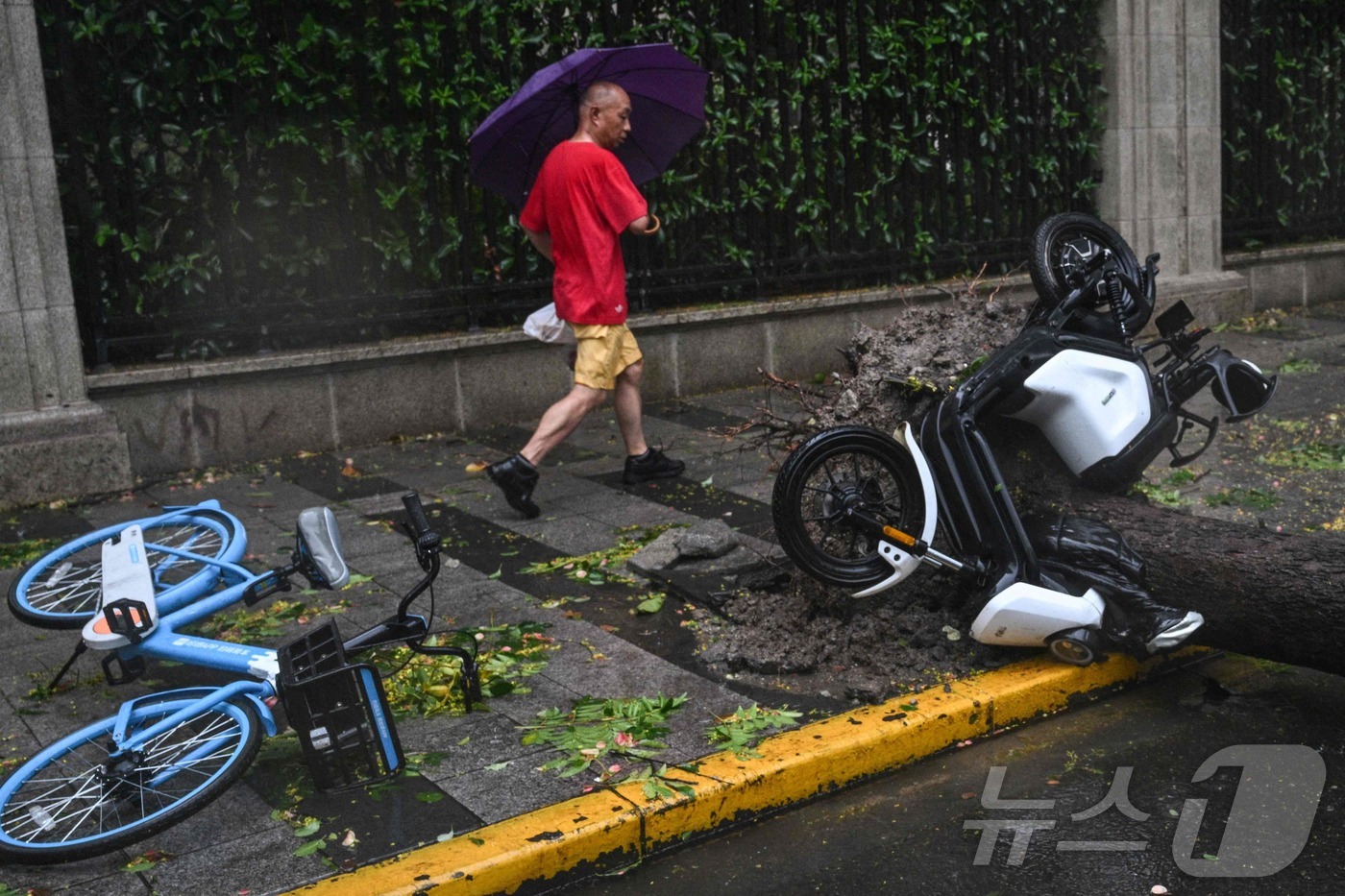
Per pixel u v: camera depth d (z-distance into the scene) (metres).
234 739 3.66
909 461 4.51
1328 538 4.32
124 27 7.07
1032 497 4.75
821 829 3.68
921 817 3.72
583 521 6.32
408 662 4.48
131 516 6.68
